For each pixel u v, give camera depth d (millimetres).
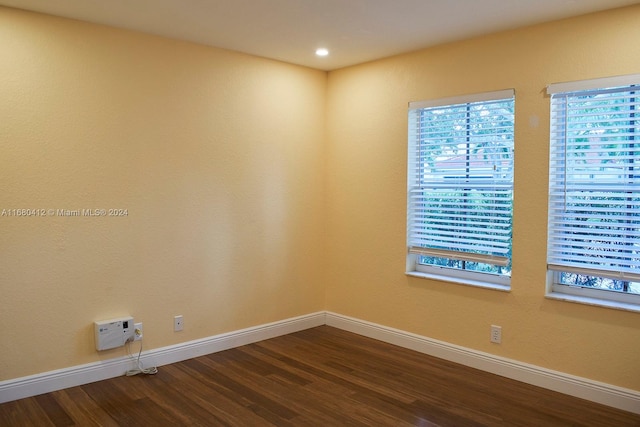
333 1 2932
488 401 3178
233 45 3885
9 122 3039
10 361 3115
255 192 4273
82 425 2848
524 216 3428
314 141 4703
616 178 3068
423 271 4188
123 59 3461
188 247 3877
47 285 3229
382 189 4309
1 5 2973
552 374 3322
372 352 4090
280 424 2885
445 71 3816
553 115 3283
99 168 3398
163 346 3781
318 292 4852
